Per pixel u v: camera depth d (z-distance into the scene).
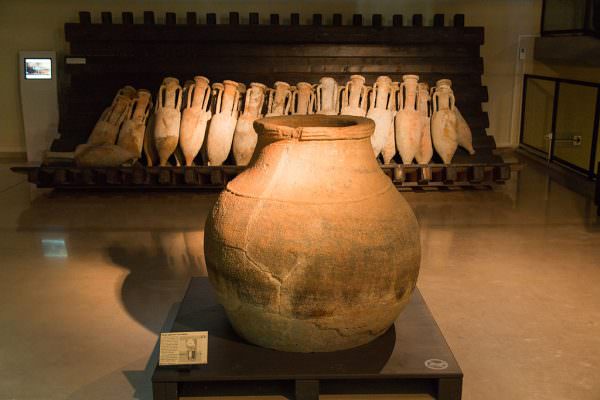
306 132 2.77
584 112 6.96
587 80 7.67
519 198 6.20
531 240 5.03
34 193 6.38
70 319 3.71
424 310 3.32
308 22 7.98
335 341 2.84
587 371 3.15
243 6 7.91
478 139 6.66
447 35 7.15
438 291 4.07
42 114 7.74
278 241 2.66
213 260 2.86
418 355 2.85
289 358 2.82
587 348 3.37
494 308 3.84
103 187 6.43
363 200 2.77
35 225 5.37
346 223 2.69
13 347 3.39
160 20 7.89
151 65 7.04
